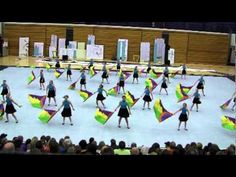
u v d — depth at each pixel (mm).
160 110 13992
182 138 13266
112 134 13211
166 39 31922
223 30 31875
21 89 18844
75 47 31031
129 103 15625
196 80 24125
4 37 31750
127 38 31641
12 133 12773
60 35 31562
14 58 29891
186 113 14078
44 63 27516
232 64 32156
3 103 14469
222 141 13195
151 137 13148
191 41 32094
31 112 15188
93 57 31031
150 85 18516
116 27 31453
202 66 30906
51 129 13383
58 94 18141
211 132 14102
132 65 28734
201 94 20234
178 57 32281
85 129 13570
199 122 15234
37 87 19438
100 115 13773
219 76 26016
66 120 14445
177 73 25203
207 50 32281
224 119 13969
